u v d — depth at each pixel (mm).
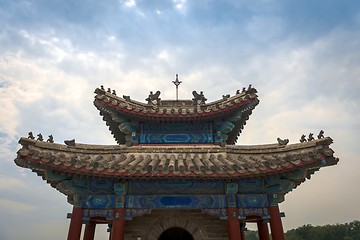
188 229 16531
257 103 17469
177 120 17938
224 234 16453
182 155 16625
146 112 17281
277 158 13938
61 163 12336
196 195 14539
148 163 14648
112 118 17609
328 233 97500
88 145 16250
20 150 12242
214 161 15188
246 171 12969
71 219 13836
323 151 12477
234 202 14242
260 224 18531
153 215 16828
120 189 14211
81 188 14336
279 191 14398
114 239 13367
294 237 102875
